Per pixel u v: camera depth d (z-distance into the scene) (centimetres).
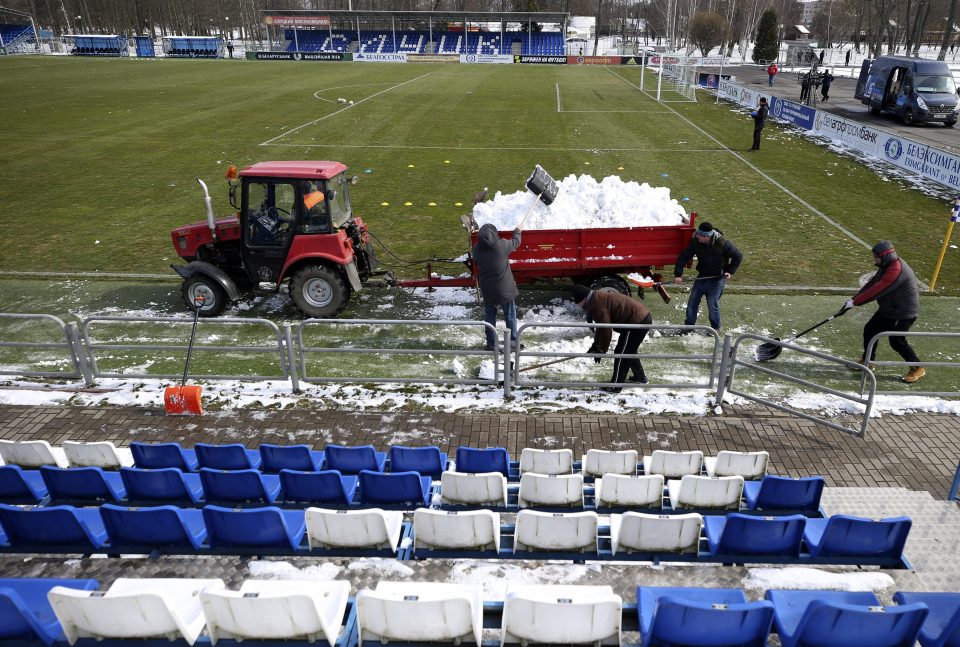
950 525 600
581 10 10881
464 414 827
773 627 450
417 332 1053
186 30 9850
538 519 497
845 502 638
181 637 414
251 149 2388
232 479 571
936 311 1107
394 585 427
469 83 4447
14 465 618
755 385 902
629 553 512
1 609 397
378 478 576
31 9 8825
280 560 521
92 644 413
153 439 771
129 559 520
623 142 2523
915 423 796
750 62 6681
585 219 1079
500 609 452
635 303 841
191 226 1115
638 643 439
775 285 1223
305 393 876
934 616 430
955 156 1861
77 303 1156
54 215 1639
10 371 899
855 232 1506
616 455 635
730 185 1902
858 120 2942
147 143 2492
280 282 1075
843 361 754
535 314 1103
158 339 1034
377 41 7200
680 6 6894
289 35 7256
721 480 559
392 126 2839
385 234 1495
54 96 3716
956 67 5175
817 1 10688
